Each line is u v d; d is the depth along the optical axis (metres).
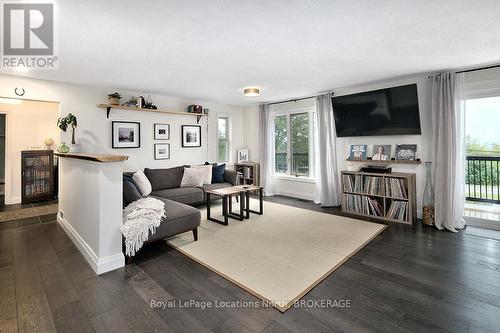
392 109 4.10
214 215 4.29
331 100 4.82
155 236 2.70
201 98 5.58
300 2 1.84
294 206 4.98
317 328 1.63
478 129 3.69
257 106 6.51
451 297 1.95
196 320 1.71
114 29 2.24
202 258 2.64
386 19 2.11
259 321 1.70
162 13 1.97
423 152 3.97
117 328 1.64
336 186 4.91
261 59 3.06
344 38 2.47
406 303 1.88
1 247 2.91
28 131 5.31
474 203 3.95
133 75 3.74
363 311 1.80
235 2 1.83
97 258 2.36
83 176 2.74
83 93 4.30
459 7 1.93
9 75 3.67
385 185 4.02
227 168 6.50
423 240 3.14
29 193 5.12
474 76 3.48
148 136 5.07
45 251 2.81
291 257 2.67
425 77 3.87
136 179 4.13
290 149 5.97
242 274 2.31
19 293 2.01
